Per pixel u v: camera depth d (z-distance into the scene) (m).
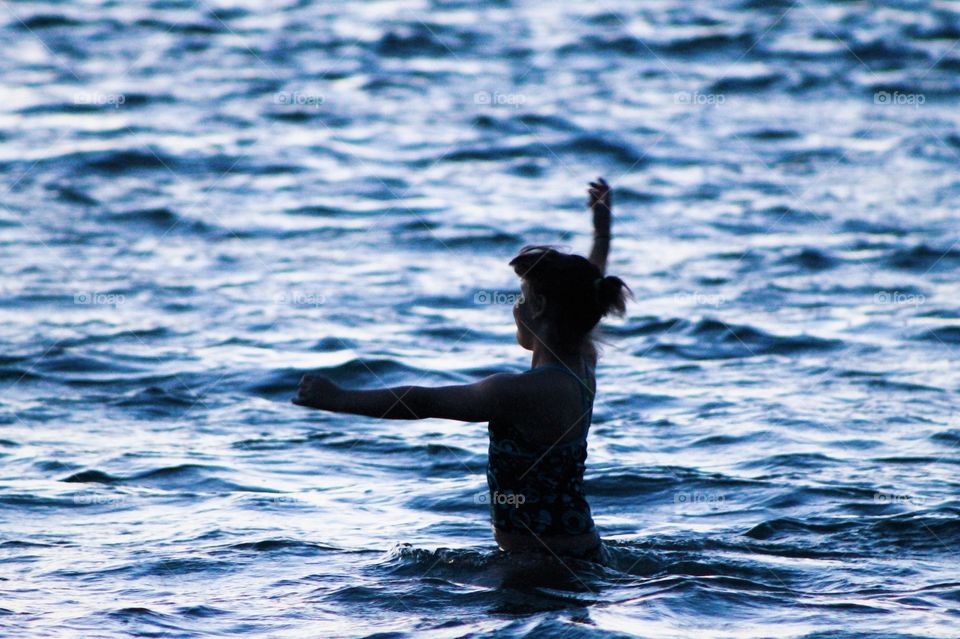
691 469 18.59
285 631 10.83
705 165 52.62
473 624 10.85
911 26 85.25
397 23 85.25
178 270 36.09
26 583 12.55
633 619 10.84
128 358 27.09
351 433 21.61
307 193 47.09
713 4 93.88
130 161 50.94
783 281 35.06
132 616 11.25
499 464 13.05
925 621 10.91
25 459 19.41
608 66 73.88
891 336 29.27
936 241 39.88
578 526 13.02
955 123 59.97
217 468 18.97
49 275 34.97
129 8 87.75
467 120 60.84
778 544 14.30
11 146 52.66
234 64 72.69
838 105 64.62
